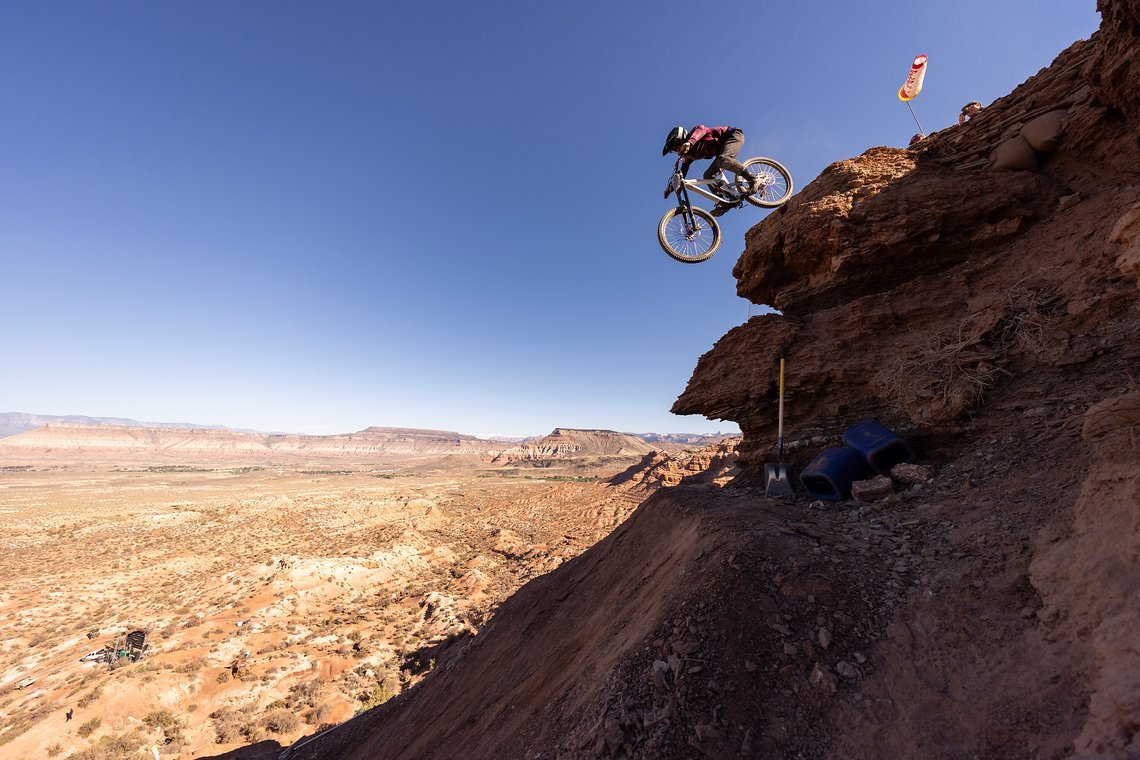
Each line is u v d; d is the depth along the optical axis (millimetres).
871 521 6934
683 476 109500
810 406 11695
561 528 91438
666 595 5672
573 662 6562
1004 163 10281
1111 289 7320
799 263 12797
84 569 67875
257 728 28594
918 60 12758
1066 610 3545
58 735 26359
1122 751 2305
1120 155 8664
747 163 9906
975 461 7441
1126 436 4375
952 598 4430
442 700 10430
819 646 4262
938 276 10461
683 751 3582
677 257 10531
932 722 3352
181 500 144125
